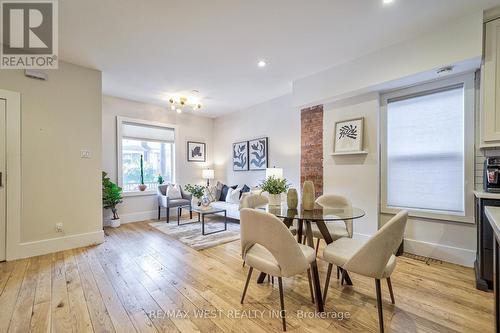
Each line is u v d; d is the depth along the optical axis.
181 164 5.70
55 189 3.01
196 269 2.49
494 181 2.11
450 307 1.78
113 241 3.46
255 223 1.57
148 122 5.08
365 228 3.17
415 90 2.85
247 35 2.49
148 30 2.39
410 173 2.94
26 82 2.80
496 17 2.10
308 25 2.31
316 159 3.83
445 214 2.64
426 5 2.04
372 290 2.04
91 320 1.64
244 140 5.45
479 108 2.43
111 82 3.82
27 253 2.79
